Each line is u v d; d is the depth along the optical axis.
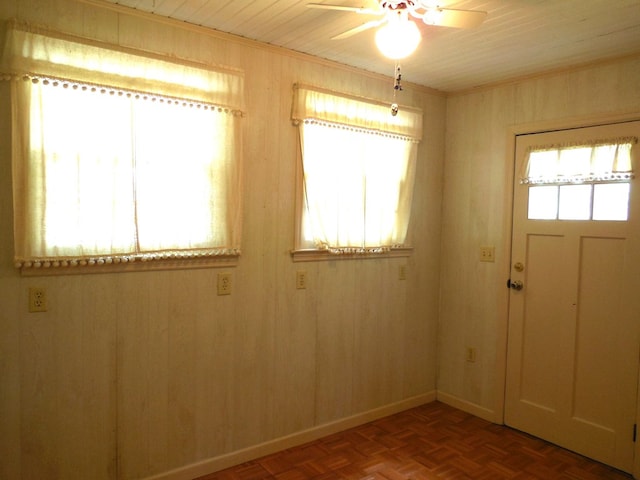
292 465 2.62
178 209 2.31
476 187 3.37
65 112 1.99
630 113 2.58
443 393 3.62
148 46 2.21
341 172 2.91
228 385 2.57
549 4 2.01
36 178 1.94
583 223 2.79
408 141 3.28
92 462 2.17
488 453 2.81
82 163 2.04
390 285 3.30
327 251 2.89
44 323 2.02
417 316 3.50
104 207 2.11
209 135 2.38
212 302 2.48
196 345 2.45
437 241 3.60
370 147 3.05
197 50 2.36
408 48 1.79
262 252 2.65
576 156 2.81
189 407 2.44
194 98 2.32
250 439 2.67
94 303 2.14
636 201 2.56
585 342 2.79
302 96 2.71
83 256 2.06
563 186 2.88
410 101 3.32
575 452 2.83
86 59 2.03
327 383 2.99
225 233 2.47
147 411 2.31
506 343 3.19
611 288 2.67
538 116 3.01
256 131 2.59
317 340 2.92
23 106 1.90
